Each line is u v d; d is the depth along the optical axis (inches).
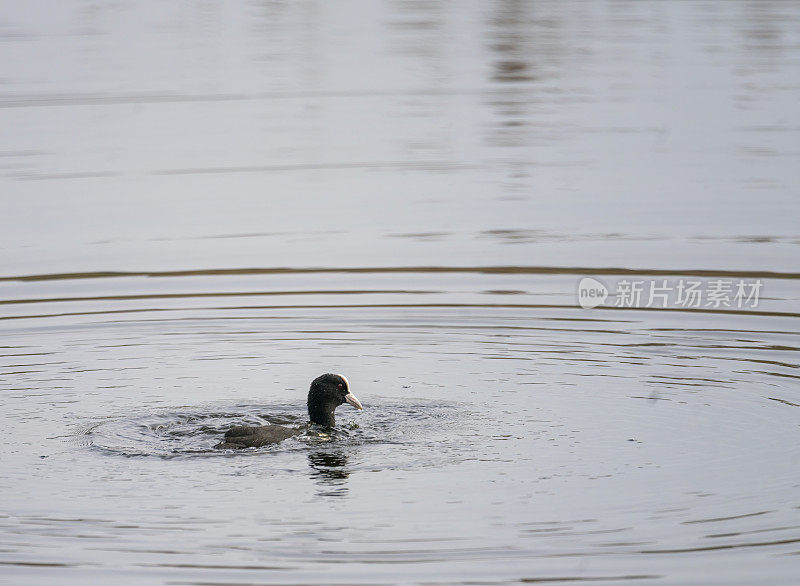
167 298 820.0
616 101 1427.2
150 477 518.0
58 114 1369.3
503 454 546.0
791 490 503.8
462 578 433.4
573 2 2255.2
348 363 691.4
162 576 434.9
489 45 1807.3
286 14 2114.9
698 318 764.0
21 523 474.3
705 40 1820.9
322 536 463.8
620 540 461.4
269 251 922.7
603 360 688.4
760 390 633.6
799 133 1255.5
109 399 626.5
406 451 552.7
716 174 1112.8
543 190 1077.8
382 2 2274.9
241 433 556.7
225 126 1327.5
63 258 909.8
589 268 868.0
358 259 898.7
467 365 683.4
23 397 627.8
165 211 1028.5
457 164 1172.5
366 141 1262.3
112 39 1828.2
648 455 544.7
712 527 470.6
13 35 1841.8
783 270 856.9
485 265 878.4
